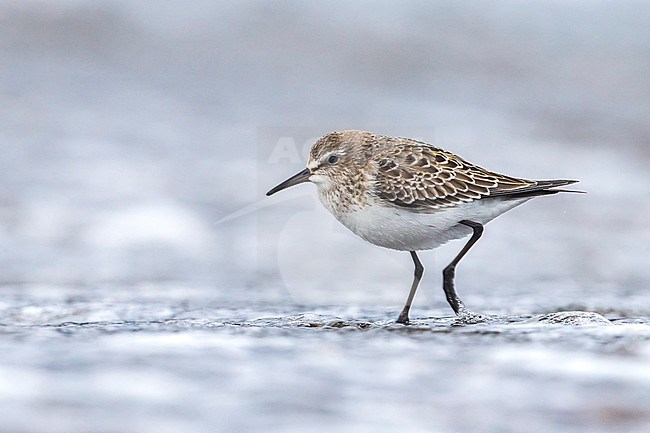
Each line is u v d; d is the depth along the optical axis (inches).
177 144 742.5
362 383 226.1
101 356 245.4
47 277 486.0
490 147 805.9
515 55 1144.8
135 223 582.2
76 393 211.3
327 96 943.7
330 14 1166.3
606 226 627.8
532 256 562.3
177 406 204.7
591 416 205.0
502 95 1011.3
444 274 366.3
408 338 283.6
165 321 342.6
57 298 420.8
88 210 598.2
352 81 1005.8
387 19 1179.9
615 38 1237.7
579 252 570.9
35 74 876.0
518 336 286.5
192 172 682.2
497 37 1189.1
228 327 312.2
